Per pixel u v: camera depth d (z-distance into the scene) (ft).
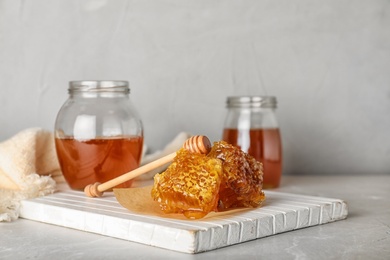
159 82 4.20
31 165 3.29
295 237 2.55
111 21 4.17
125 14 4.17
